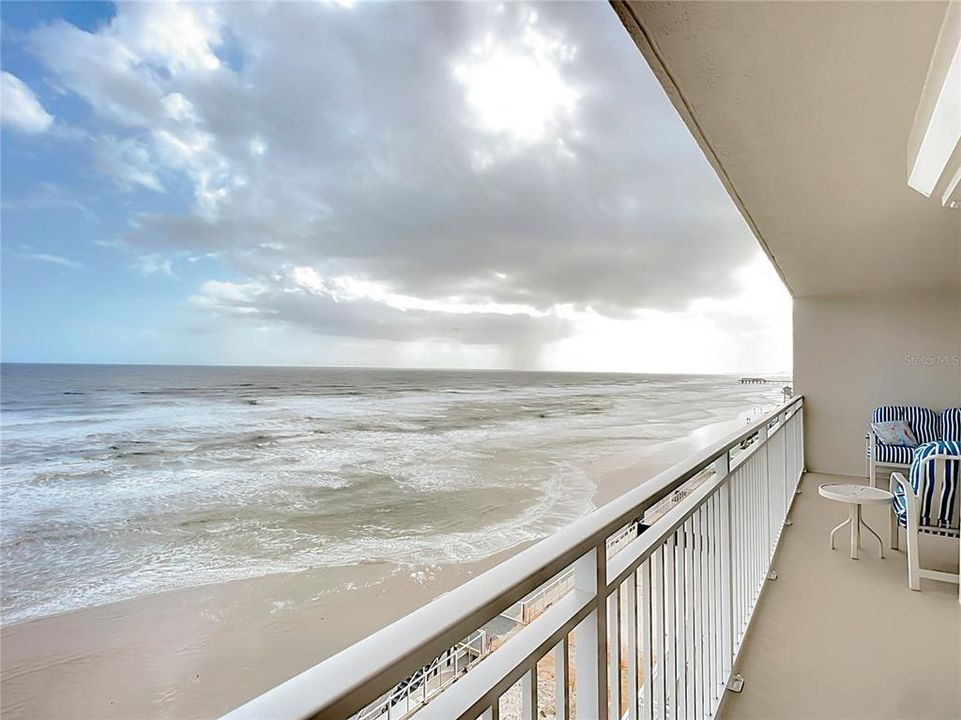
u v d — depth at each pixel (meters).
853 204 2.99
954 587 2.85
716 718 1.78
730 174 2.59
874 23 1.47
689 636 1.56
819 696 1.92
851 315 5.82
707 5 1.42
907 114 1.97
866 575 3.03
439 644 0.53
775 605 2.66
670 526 1.41
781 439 3.83
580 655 0.93
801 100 1.89
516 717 1.60
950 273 4.86
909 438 4.91
